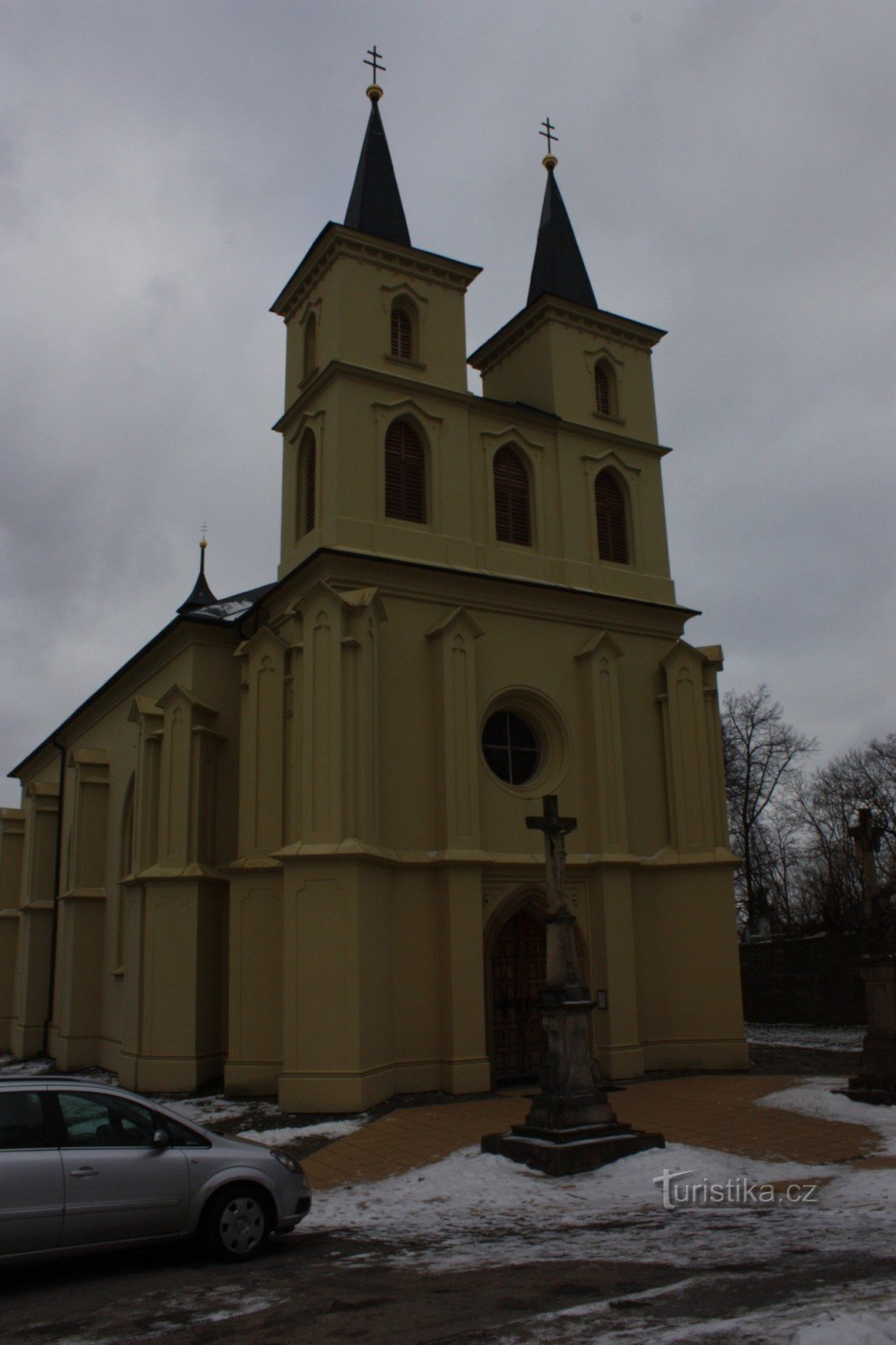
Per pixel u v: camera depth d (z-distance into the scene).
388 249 22.92
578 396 25.06
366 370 21.80
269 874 19.64
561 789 21.94
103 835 27.73
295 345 24.45
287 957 17.80
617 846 21.83
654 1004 21.92
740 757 51.34
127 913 21.86
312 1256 9.32
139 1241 8.81
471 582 21.80
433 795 20.23
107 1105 9.18
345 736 18.64
